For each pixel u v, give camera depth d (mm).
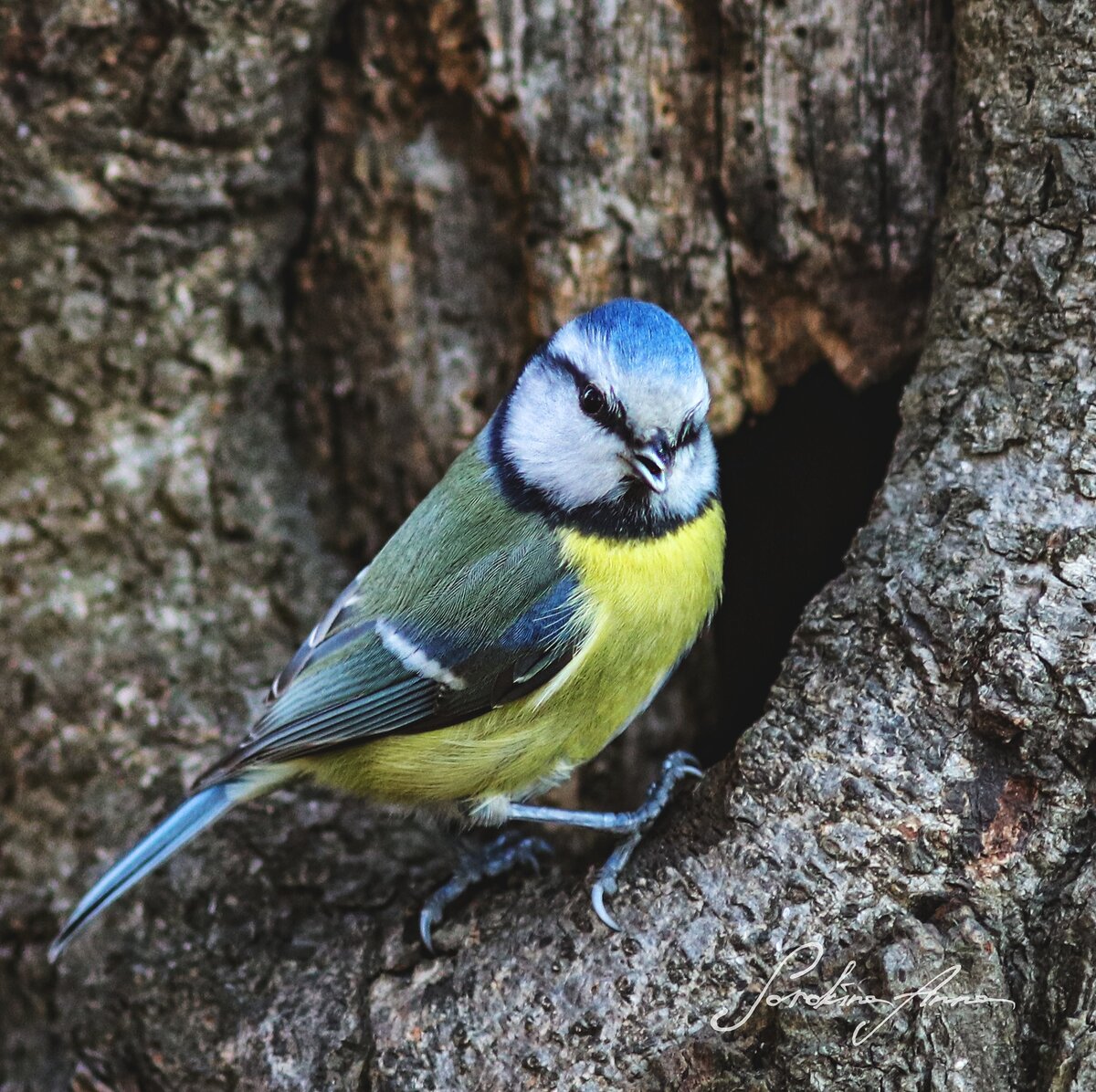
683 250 7594
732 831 6059
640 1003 5934
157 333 7965
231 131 7656
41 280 7656
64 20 7117
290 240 8281
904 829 5715
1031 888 5562
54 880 7801
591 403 6309
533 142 7504
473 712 6488
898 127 7090
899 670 5977
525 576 6438
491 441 6965
